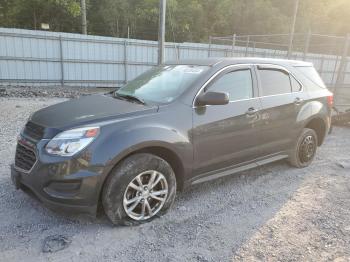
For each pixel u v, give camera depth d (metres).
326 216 3.96
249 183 4.90
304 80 5.49
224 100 3.83
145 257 3.10
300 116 5.23
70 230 3.47
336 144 7.42
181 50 22.31
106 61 20.84
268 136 4.77
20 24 34.06
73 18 34.66
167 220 3.75
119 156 3.33
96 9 36.84
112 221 3.46
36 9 33.62
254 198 4.41
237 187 4.74
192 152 3.88
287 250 3.26
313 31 43.72
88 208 3.30
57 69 19.69
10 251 3.10
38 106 11.52
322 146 7.16
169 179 3.73
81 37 19.83
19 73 18.77
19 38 18.33
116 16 36.41
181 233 3.51
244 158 4.53
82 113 3.64
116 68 21.27
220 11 43.00
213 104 3.88
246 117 4.38
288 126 5.07
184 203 4.19
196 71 4.29
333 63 23.08
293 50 24.83
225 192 4.56
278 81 5.02
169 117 3.72
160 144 3.57
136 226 3.59
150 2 37.53
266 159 4.92
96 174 3.24
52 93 15.75
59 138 3.27
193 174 4.00
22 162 3.54
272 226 3.70
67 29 35.53
